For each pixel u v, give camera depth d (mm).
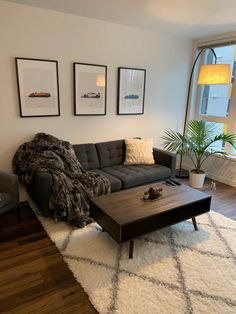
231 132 3934
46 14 2883
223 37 3801
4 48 2738
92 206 2299
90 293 1711
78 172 2871
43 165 2568
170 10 2828
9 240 2311
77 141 3500
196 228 2529
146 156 3588
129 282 1817
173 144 4113
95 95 3469
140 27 3584
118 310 1585
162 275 1898
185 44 4188
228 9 2734
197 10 2791
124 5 2711
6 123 2926
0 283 1799
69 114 3338
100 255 2109
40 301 1655
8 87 2852
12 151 3031
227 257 2131
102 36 3334
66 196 2508
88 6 2766
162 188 2594
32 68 2924
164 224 2215
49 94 3107
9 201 2402
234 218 2826
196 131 3838
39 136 3010
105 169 3391
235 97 3807
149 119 4156
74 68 3209
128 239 1979
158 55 3938
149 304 1636
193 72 4359
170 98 4305
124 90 3725
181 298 1691
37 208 2885
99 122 3631
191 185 3832
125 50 3584
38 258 2070
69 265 1980
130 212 2064
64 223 2594
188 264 2029
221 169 4062
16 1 2646
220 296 1722
